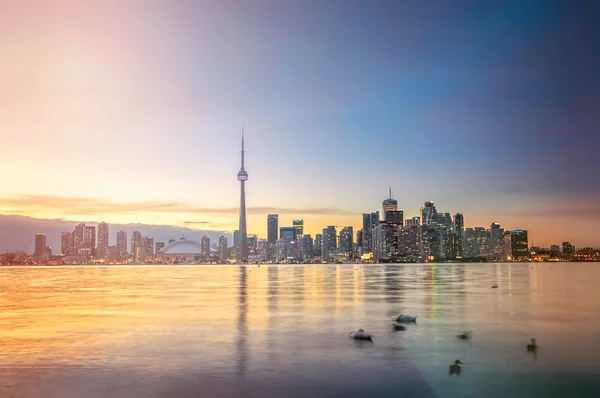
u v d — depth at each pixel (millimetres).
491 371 33906
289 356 38312
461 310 68812
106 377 32531
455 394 28906
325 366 35312
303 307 73375
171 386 30500
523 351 40156
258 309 70875
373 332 49438
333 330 50719
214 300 87062
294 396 28609
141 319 60188
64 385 30766
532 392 29266
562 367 34969
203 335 48000
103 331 50906
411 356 38312
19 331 51375
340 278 195125
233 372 33719
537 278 182000
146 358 37875
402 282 153750
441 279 176750
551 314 63906
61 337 47438
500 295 96250
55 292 114312
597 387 30203
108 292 112688
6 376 32875
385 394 28891
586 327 52781
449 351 40250
